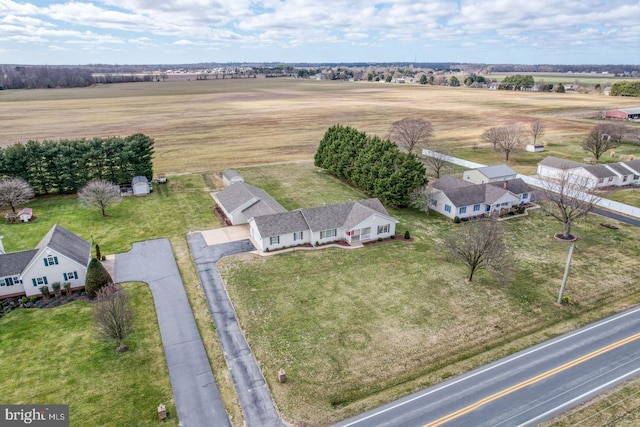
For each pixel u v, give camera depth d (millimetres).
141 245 50094
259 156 95312
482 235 41250
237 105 187625
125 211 61344
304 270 44219
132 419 25812
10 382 28688
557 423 25344
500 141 93000
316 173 81062
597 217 58469
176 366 30531
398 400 27484
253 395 27938
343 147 74688
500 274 39406
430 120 140125
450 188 61875
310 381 29156
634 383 28562
